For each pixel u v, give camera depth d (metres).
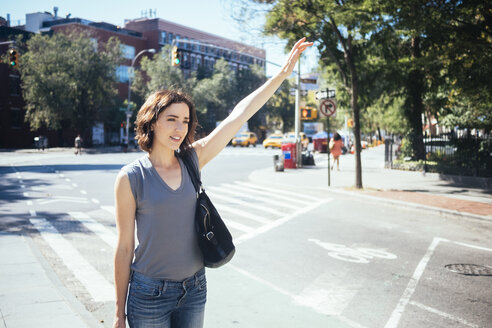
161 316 2.04
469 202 11.82
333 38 15.16
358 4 12.77
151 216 1.96
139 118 2.06
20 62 43.22
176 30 76.81
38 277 5.40
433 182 16.66
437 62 13.28
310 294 5.16
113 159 29.34
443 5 11.76
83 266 6.18
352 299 5.00
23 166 23.20
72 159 29.39
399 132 31.80
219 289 5.32
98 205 11.22
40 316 4.20
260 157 32.28
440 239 8.02
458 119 21.72
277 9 13.24
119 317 1.96
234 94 68.81
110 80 47.09
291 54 2.41
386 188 14.90
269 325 4.28
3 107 50.31
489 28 11.78
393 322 4.36
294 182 16.67
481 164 16.58
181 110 2.02
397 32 14.14
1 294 4.80
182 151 2.13
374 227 9.07
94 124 48.06
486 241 7.91
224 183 16.75
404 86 21.75
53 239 7.70
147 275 2.00
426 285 5.48
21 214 9.96
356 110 14.55
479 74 12.88
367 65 17.09
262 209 11.18
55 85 43.00
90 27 62.56
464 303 4.88
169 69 56.50
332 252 7.06
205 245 2.02
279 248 7.32
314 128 71.50
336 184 16.00
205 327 4.23
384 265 6.35
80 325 4.01
